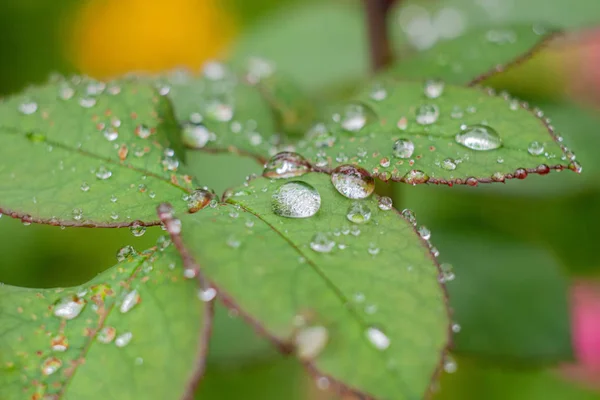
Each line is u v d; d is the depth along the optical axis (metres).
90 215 0.15
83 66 0.36
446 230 0.20
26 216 0.15
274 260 0.14
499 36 0.18
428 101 0.16
